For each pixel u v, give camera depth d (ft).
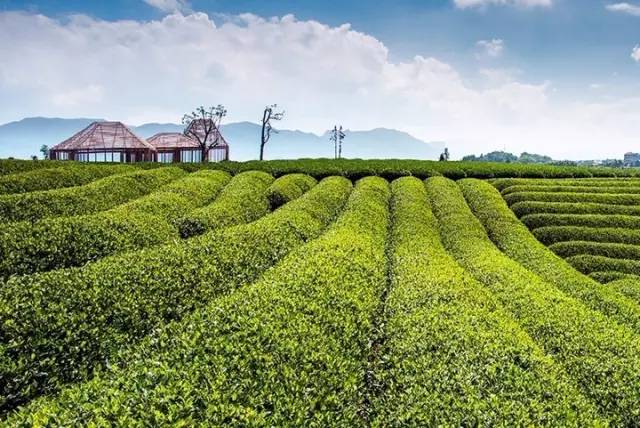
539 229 109.19
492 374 28.99
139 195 109.40
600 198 127.24
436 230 96.43
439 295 44.78
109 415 20.80
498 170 167.43
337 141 407.85
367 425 27.45
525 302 50.29
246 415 21.27
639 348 39.75
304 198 108.27
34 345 31.78
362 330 35.47
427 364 30.40
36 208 81.61
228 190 116.67
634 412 31.83
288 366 26.71
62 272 41.91
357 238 66.80
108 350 35.19
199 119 257.14
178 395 22.21
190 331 30.78
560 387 29.19
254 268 55.36
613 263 90.12
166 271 45.60
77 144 222.69
